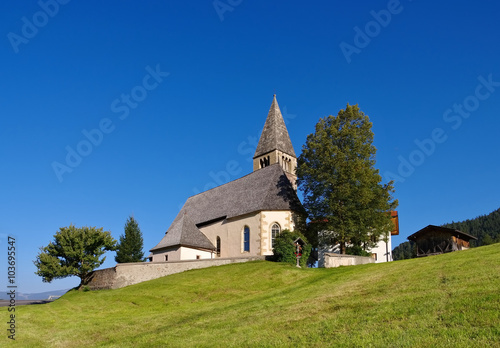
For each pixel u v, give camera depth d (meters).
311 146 52.00
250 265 47.34
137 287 44.06
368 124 52.41
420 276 26.66
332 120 53.25
